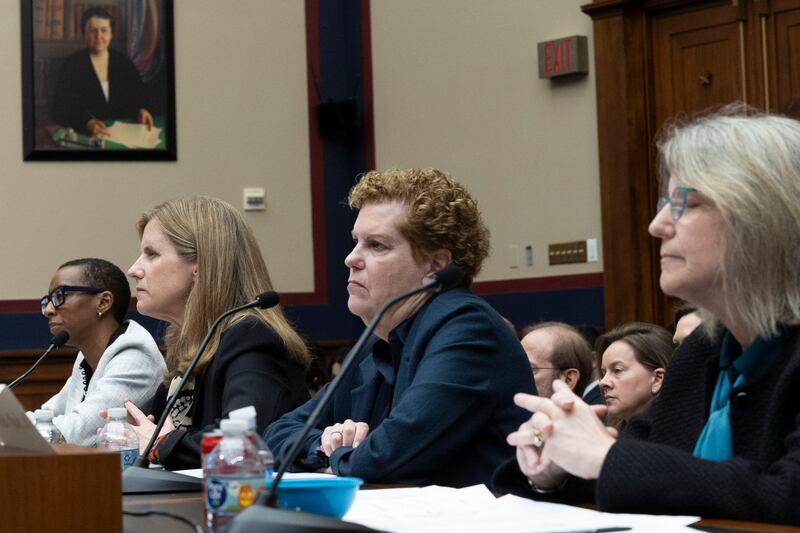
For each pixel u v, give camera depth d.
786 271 2.05
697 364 2.29
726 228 2.05
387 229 3.05
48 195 9.41
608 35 8.01
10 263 9.32
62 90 9.46
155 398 4.18
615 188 7.98
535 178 8.52
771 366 2.09
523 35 8.59
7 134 9.38
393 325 3.09
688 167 2.09
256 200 9.80
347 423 2.98
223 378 3.78
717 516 1.87
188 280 4.03
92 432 4.48
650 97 7.90
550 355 4.29
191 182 9.70
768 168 2.05
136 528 1.98
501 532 1.75
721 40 7.56
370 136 9.71
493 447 2.87
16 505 1.93
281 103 9.93
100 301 5.01
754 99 7.40
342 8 10.02
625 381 4.22
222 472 1.91
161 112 9.66
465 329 2.89
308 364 3.93
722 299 2.10
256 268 4.04
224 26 9.84
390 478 2.78
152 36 9.65
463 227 3.11
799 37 7.23
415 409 2.77
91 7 9.52
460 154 9.05
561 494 2.17
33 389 9.16
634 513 1.92
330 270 9.95
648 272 7.91
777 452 2.00
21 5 9.40
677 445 2.25
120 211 9.53
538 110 8.50
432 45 9.27
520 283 8.59
